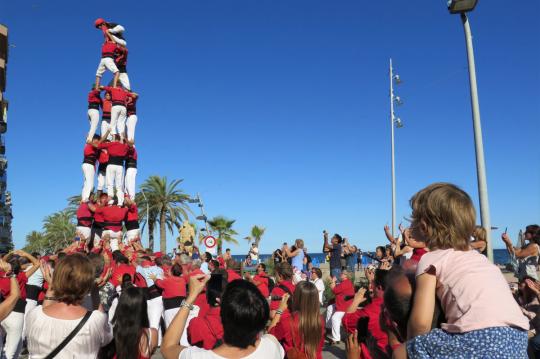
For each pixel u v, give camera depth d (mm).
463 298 2111
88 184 14672
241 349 2598
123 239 16234
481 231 6938
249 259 27828
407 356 2176
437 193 2398
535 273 7070
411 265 2602
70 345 3221
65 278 3344
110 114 15609
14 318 6742
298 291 4414
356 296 4672
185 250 16281
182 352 2633
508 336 2027
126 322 3621
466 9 8977
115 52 15961
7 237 72438
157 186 42281
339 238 14672
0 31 40188
